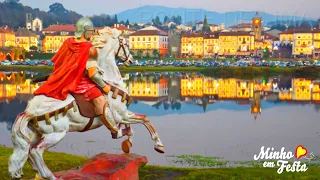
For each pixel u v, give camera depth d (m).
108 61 9.71
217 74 68.94
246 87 48.03
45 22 181.38
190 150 17.16
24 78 58.09
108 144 18.34
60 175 9.19
